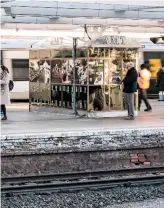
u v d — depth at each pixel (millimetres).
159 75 26375
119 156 14461
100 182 12359
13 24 18906
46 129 14812
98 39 18062
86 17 15812
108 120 17547
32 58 21297
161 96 26594
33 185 11898
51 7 15055
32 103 21312
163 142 14953
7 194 11406
